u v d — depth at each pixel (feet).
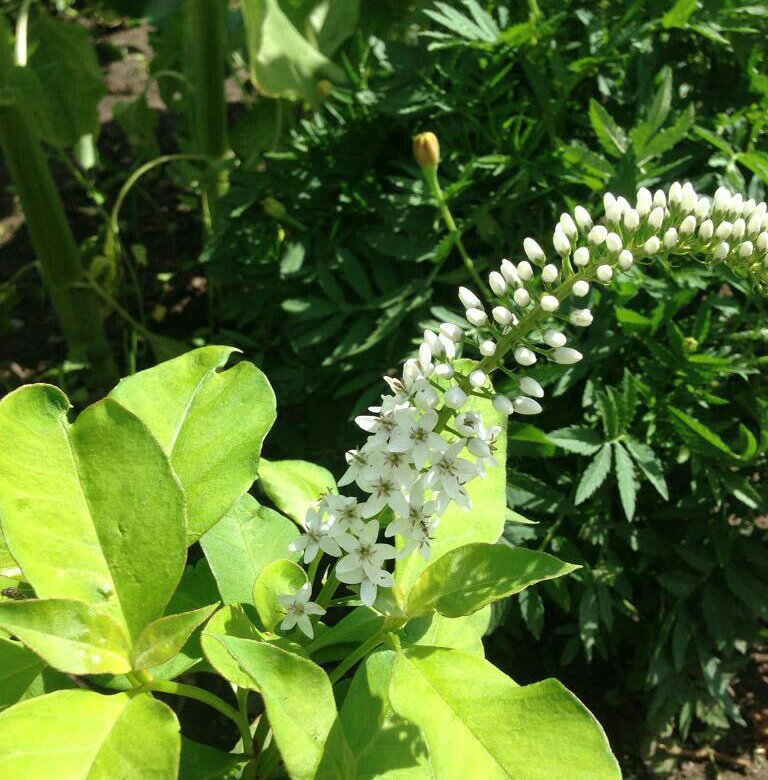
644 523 1.36
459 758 0.67
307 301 1.44
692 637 1.36
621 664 1.51
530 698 0.69
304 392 1.54
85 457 0.75
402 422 0.70
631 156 1.18
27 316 2.16
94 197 2.23
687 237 0.74
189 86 1.99
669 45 1.42
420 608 0.75
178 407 0.86
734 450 1.27
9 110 1.64
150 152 2.29
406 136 1.53
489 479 0.86
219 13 1.80
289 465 0.98
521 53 1.35
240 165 2.00
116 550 0.74
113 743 0.65
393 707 0.70
